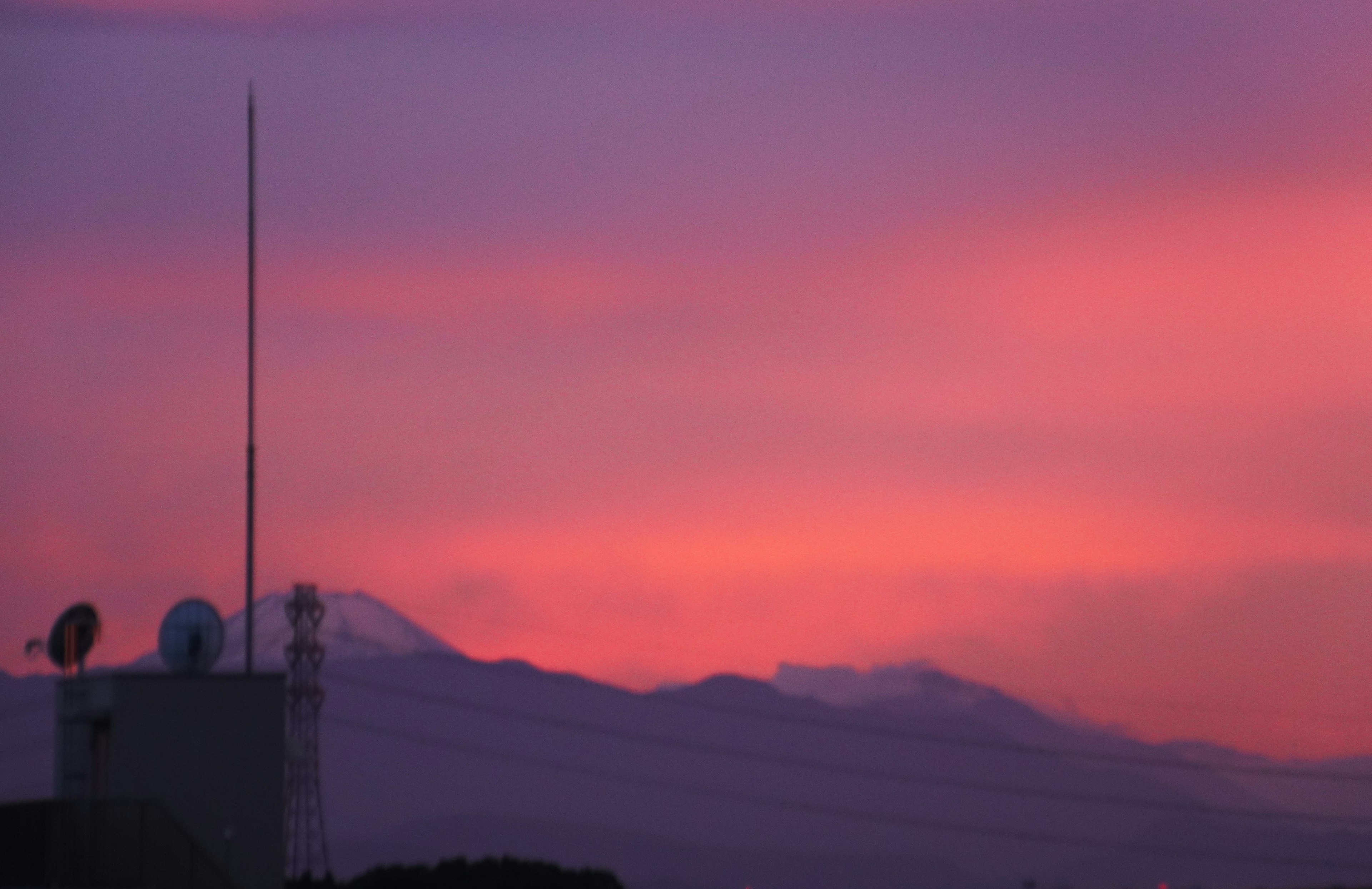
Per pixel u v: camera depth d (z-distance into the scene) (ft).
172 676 450.71
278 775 452.76
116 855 426.92
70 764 467.52
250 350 559.38
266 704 454.81
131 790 443.32
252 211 572.92
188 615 468.34
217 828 445.78
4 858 426.51
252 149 581.12
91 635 487.20
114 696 446.19
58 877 425.69
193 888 426.92
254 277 565.53
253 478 547.90
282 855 449.06
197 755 448.24
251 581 536.42
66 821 428.56
